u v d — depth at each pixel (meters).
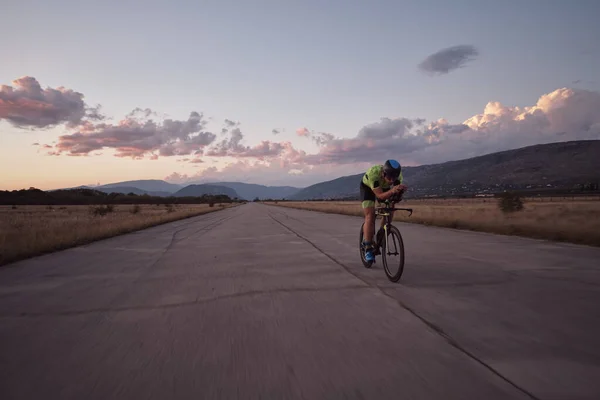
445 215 22.84
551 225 13.77
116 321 4.10
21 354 3.19
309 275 6.36
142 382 2.60
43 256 9.84
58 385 2.59
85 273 7.22
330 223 20.73
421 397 2.30
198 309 4.49
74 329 3.85
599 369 2.66
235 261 8.10
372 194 6.48
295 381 2.55
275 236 13.59
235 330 3.68
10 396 2.45
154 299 5.05
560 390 2.37
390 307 4.35
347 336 3.43
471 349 3.06
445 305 4.38
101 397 2.41
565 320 3.77
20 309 4.70
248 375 2.66
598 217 17.62
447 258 7.71
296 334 3.51
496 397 2.29
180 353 3.12
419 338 3.34
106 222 21.25
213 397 2.36
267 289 5.42
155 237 14.59
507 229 13.53
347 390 2.40
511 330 3.50
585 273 6.10
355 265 7.25
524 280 5.62
